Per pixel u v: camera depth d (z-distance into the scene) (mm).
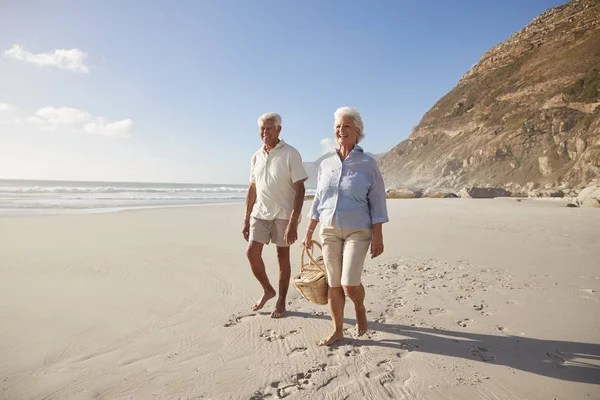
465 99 133250
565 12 134000
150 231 9008
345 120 2893
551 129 84250
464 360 2566
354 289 2812
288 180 3480
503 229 9297
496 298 3895
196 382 2293
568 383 2273
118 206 19219
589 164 62906
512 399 2113
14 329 3061
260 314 3504
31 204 19062
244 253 6367
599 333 2986
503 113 103188
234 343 2857
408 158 135750
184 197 33875
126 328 3127
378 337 2953
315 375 2377
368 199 2891
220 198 33000
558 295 3975
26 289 4160
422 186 101062
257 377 2354
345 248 2840
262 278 3631
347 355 2654
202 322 3283
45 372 2400
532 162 81375
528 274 4883
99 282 4500
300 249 7008
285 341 2898
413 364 2514
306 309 3650
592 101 81625
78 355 2637
